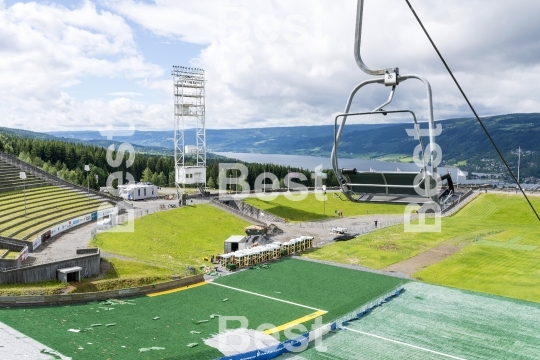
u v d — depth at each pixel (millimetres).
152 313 41656
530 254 68000
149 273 50531
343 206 115438
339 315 43375
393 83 10375
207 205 94438
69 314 39750
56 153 147125
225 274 56125
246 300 46844
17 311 39219
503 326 41406
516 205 106688
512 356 35531
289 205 110000
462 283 54625
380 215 109438
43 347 33094
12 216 65438
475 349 36688
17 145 144375
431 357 35156
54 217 69375
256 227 79062
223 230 81688
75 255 52406
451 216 104188
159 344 35188
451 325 41469
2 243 50969
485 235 81438
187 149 102875
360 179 11633
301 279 55188
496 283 54594
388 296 48594
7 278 41781
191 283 51562
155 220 76750
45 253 53344
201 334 37562
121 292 45312
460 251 70000
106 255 54469
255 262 61969
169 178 155375
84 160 150875
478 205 110062
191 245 69812
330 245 74375
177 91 99688
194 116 103188
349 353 35500
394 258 66250
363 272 58906
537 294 50625
